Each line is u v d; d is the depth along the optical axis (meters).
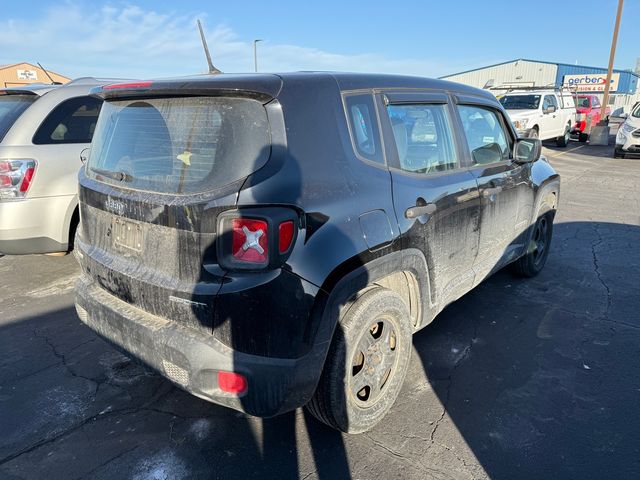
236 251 2.12
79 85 5.00
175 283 2.26
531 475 2.46
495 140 4.05
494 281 5.04
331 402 2.48
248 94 2.21
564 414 2.94
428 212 2.96
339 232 2.36
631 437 2.74
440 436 2.74
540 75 46.03
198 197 2.17
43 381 3.27
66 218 4.73
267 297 2.12
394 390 2.87
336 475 2.46
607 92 22.80
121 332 2.49
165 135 2.41
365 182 2.57
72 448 2.65
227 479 2.44
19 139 4.51
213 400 2.25
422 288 3.04
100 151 2.82
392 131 2.86
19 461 2.55
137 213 2.40
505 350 3.68
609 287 4.89
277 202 2.14
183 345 2.21
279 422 2.87
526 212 4.48
